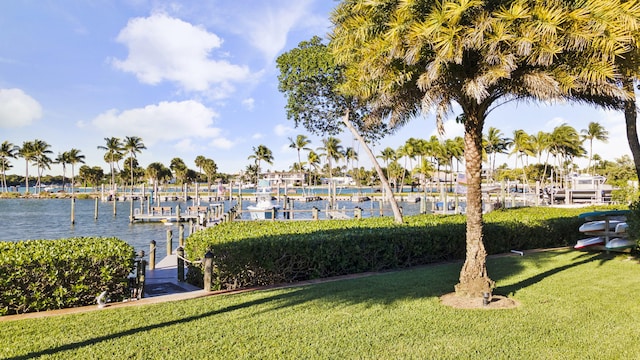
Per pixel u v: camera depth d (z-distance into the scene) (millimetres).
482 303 6516
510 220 13203
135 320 5898
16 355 4652
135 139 79625
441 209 39844
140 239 28234
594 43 5602
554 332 5258
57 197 88688
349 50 7309
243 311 6324
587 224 12008
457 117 8805
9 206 64750
